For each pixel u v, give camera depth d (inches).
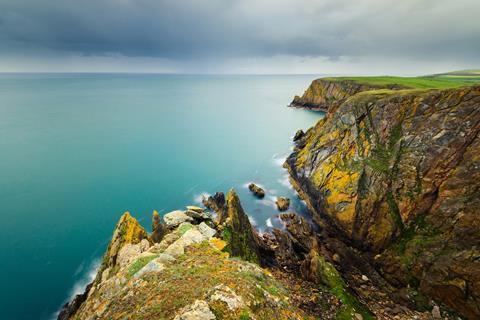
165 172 2679.6
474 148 1192.8
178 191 2281.0
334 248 1459.2
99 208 2015.3
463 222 1095.6
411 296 1081.4
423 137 1406.3
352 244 1465.3
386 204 1389.0
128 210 1994.3
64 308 1174.3
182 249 912.9
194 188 2336.4
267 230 1660.9
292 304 752.3
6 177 2479.1
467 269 997.8
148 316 546.3
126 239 1082.7
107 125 4712.1
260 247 1365.7
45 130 4256.9
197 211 1332.4
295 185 2231.8
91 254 1563.7
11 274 1409.9
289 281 1085.1
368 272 1267.2
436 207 1216.8
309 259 1206.3
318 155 2022.6
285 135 4234.7
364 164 1588.3
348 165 1688.0
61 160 2940.5
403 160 1429.6
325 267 1109.7
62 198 2142.0
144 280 710.5
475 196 1102.4
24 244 1628.9
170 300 583.5
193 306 513.7
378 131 1662.2
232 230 1200.2
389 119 1637.6
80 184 2384.4
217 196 1977.1
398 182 1391.5
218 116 5816.9
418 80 4399.6
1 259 1510.8
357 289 1125.7
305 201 1975.9
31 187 2308.1
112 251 1071.6
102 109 6427.2
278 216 1827.0
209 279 671.1
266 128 4707.2
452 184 1197.7
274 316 600.4
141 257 852.6
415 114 1520.7
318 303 909.2
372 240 1368.1
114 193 2236.7
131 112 6097.4
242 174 2623.0
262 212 1886.1
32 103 7268.7
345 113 1946.4
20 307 1232.2
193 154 3235.7
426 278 1089.4
